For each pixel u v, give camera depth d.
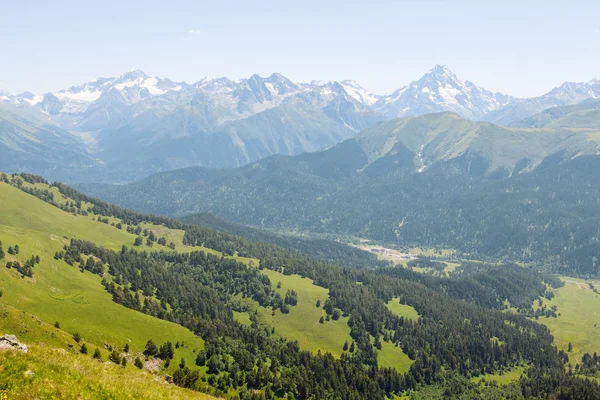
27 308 180.00
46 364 64.44
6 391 54.12
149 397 67.81
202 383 174.25
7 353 63.59
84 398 59.38
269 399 180.62
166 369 175.25
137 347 181.38
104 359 148.75
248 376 188.75
